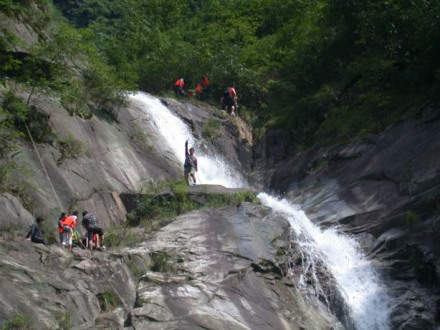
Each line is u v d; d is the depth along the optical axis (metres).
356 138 22.73
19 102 17.11
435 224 16.89
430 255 16.48
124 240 16.05
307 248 17.16
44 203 15.75
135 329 12.09
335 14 28.38
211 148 25.88
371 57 26.56
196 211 17.62
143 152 21.67
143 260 14.40
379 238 17.70
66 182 17.11
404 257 16.94
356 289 16.70
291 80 30.84
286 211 18.59
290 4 37.38
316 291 16.16
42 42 20.95
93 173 18.44
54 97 18.97
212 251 15.29
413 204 17.83
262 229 16.81
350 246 18.05
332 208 19.88
